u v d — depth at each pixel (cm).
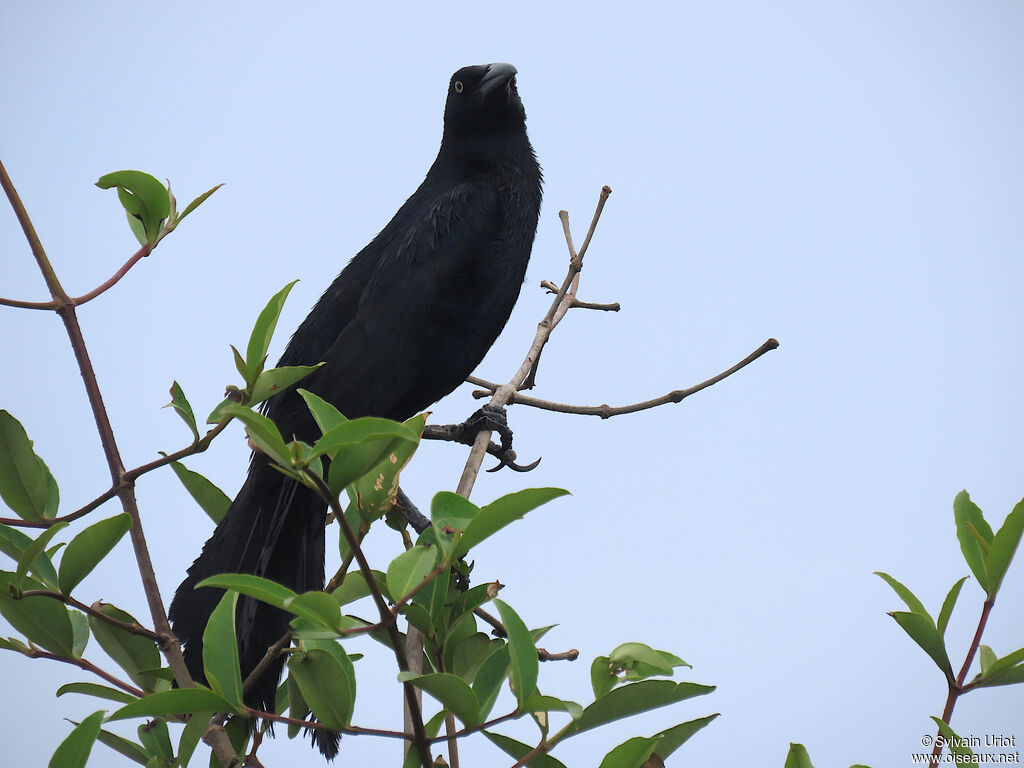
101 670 509
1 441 507
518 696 418
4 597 491
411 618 475
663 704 443
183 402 502
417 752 455
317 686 443
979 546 482
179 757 531
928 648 468
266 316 520
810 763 461
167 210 565
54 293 524
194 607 723
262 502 832
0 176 521
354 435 363
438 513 439
